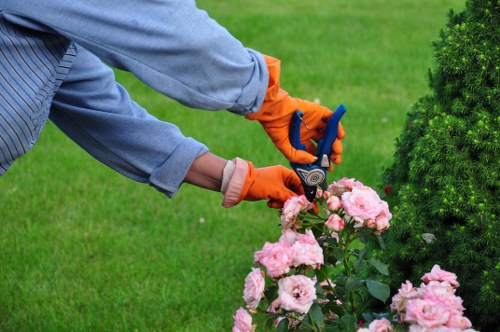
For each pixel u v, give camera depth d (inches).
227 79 73.5
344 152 210.1
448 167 92.1
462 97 95.4
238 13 398.9
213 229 171.2
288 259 78.7
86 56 86.0
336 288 88.0
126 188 193.2
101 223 173.9
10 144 74.7
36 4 69.5
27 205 181.6
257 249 161.0
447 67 94.9
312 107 81.7
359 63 303.1
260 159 207.5
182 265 154.7
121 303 139.9
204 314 135.8
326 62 304.8
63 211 179.8
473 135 91.0
